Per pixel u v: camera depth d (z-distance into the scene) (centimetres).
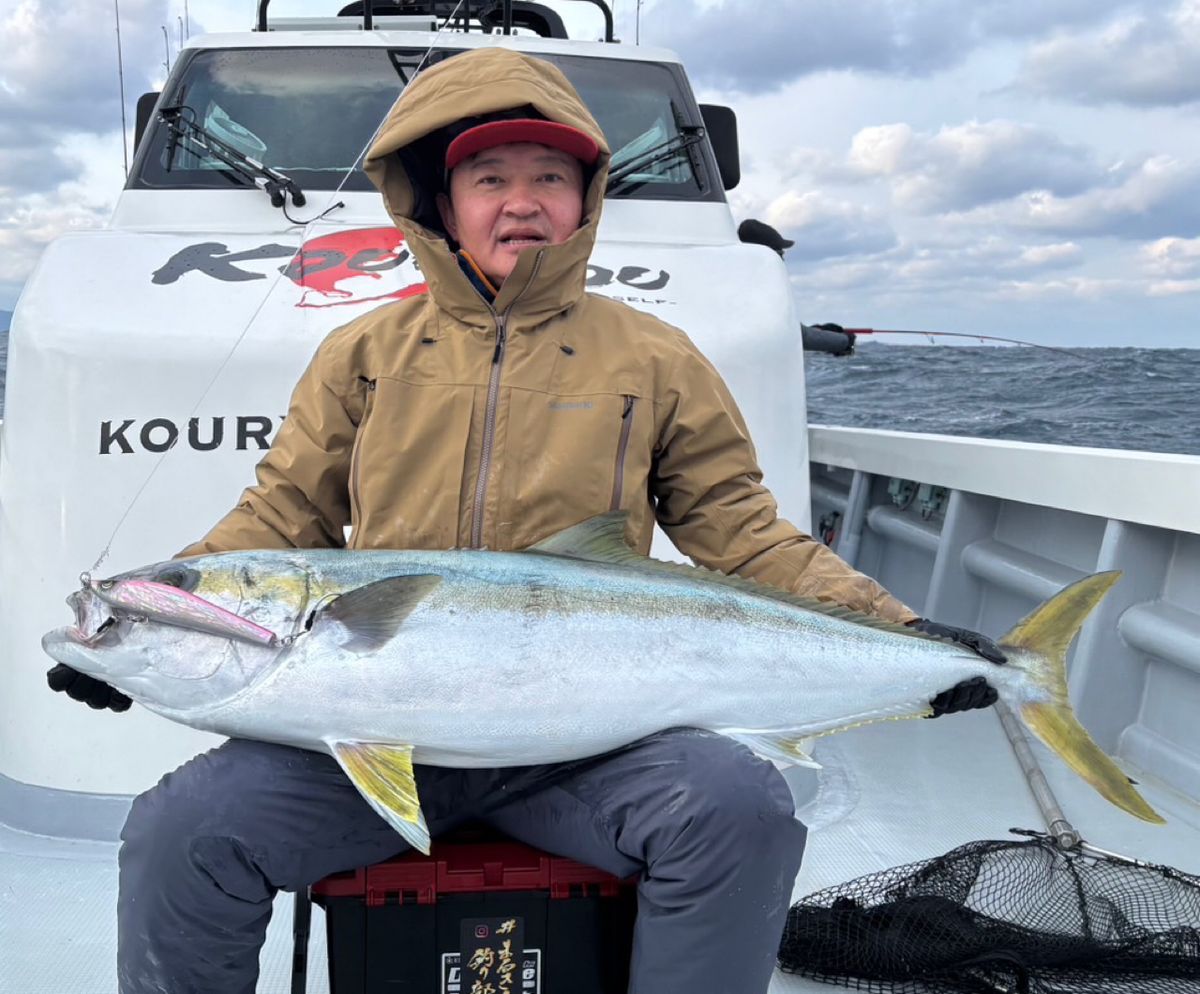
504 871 199
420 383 220
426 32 450
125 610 193
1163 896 272
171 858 180
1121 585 383
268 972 251
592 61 452
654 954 185
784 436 350
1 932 258
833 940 250
